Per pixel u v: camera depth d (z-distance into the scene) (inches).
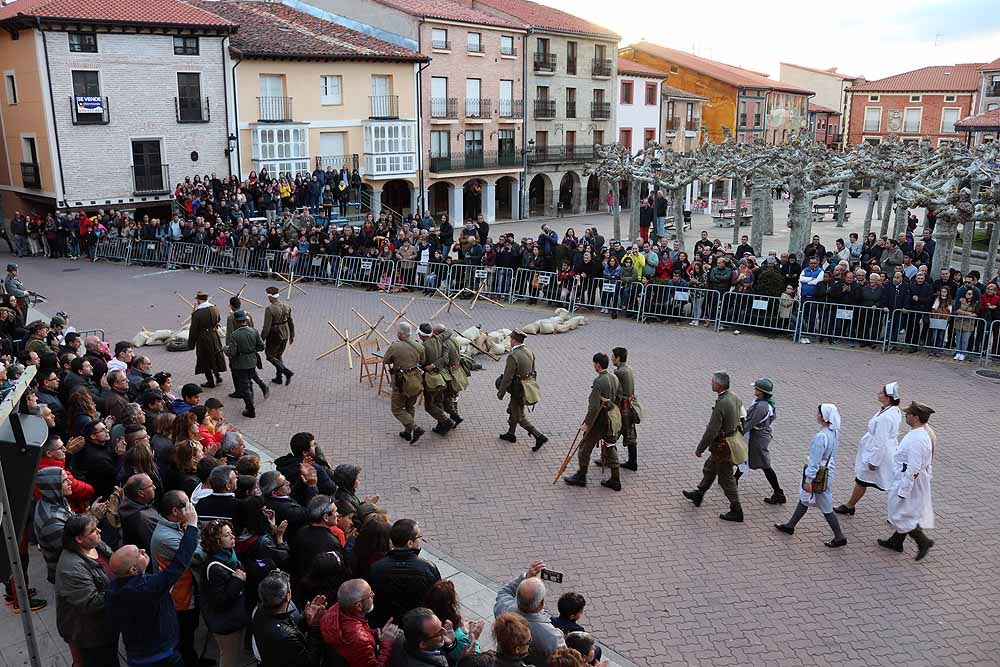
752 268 740.0
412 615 201.2
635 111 2192.4
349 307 846.5
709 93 2554.1
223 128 1327.5
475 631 231.6
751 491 412.2
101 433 325.7
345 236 988.6
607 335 730.2
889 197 1168.8
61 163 1178.6
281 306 577.6
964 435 478.9
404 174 1595.7
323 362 649.0
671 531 369.4
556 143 1961.1
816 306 690.2
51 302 858.1
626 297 791.1
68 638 230.7
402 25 1620.3
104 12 1184.8
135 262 1119.0
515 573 333.1
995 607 309.4
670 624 298.4
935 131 3070.9
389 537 255.1
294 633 212.7
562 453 459.5
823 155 1362.0
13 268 699.4
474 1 1897.1
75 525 231.0
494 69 1774.1
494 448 466.6
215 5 1523.1
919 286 653.3
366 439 480.1
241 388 515.2
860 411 522.6
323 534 259.1
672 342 703.1
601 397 400.2
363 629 210.1
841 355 657.0
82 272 1052.5
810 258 711.1
